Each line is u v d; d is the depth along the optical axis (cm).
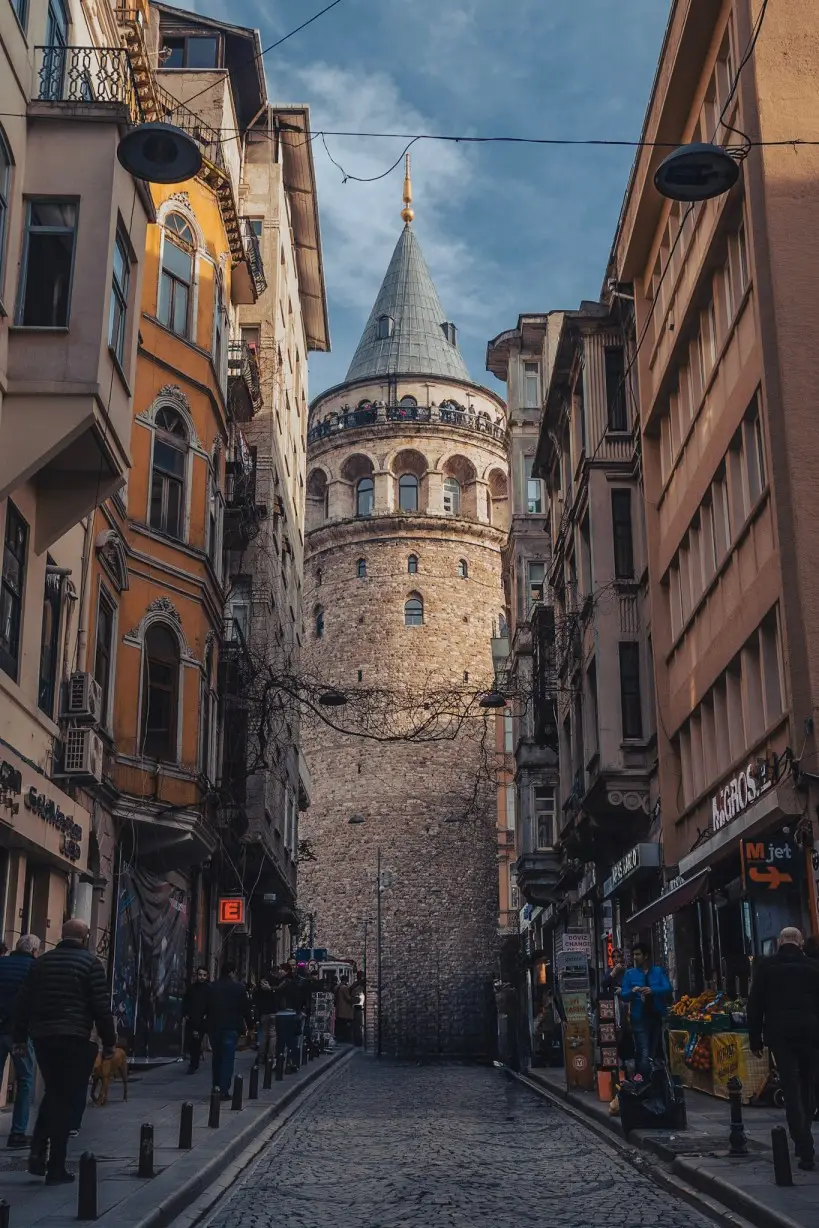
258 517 3584
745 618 1958
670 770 2523
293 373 4791
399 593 6969
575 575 3269
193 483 2662
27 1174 1045
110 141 1616
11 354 1538
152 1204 905
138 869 2467
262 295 4062
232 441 3206
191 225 2772
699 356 2341
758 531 1897
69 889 1978
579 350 3066
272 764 3669
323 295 5178
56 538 1727
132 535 2483
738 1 1956
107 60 2102
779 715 1828
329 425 7425
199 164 1384
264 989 2322
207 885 3128
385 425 7194
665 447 2611
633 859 2619
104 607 2308
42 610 1756
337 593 7081
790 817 1689
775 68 1917
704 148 1360
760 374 1850
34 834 1609
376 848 6606
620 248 2841
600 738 2755
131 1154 1184
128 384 1759
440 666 6881
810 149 1884
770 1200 886
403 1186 1082
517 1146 1357
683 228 2389
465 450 7256
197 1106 1664
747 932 1972
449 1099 2025
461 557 7100
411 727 6669
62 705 1897
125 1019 2370
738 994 2023
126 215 1703
